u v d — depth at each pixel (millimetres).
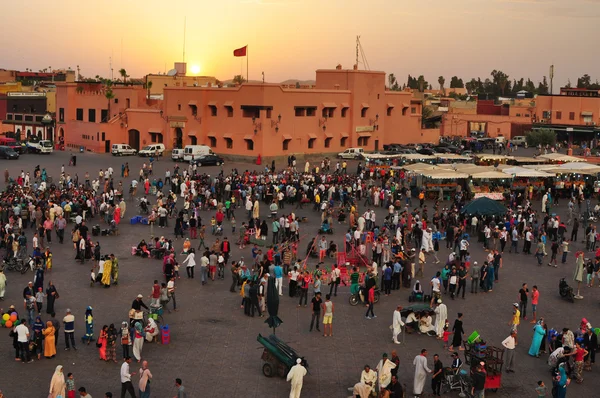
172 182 61438
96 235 46562
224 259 38031
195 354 26875
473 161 72938
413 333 29688
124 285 35531
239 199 57750
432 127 122625
